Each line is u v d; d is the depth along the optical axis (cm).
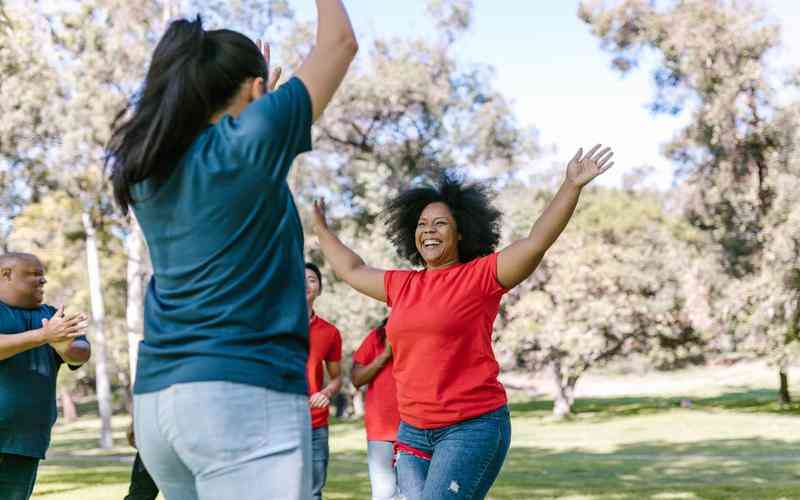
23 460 471
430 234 459
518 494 1050
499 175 3884
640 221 4941
